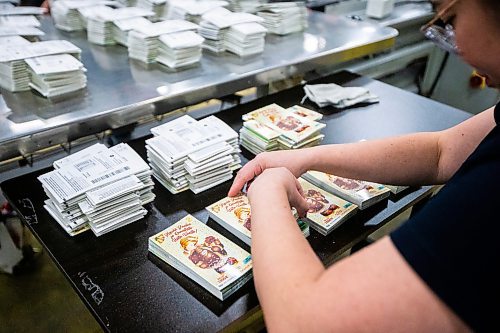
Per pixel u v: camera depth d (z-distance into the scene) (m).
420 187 1.04
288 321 0.49
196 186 1.02
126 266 0.82
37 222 0.94
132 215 0.93
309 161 0.92
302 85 1.63
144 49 1.52
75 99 1.28
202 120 1.16
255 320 1.23
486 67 0.48
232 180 1.08
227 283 0.74
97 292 0.76
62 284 1.70
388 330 0.44
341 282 0.47
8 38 1.44
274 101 1.50
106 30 1.66
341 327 0.45
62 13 1.78
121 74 1.46
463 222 0.42
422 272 0.42
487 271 0.40
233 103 1.70
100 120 1.21
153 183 1.01
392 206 0.99
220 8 1.77
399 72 2.61
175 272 0.80
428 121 1.39
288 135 1.15
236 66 1.54
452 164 0.89
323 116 1.41
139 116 1.28
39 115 1.19
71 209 0.89
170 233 0.86
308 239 0.88
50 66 1.27
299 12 1.86
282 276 0.53
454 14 0.49
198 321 0.71
